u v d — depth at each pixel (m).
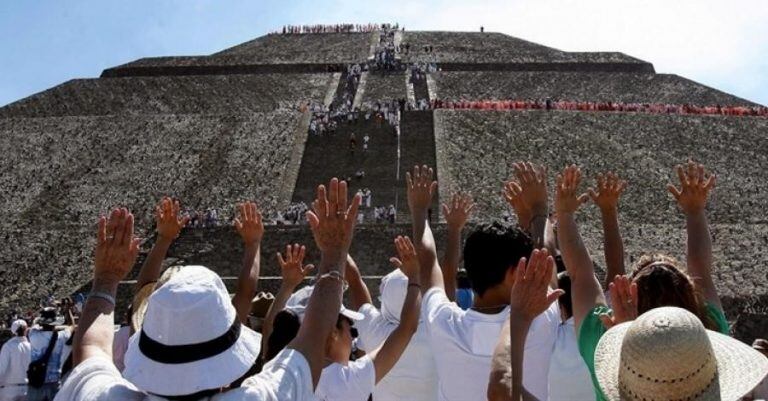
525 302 4.02
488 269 4.61
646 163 50.72
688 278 4.40
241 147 53.03
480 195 46.00
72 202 46.78
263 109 65.81
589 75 72.31
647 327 3.34
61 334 10.12
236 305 5.84
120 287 33.59
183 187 48.16
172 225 5.82
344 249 4.21
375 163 50.84
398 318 5.98
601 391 3.70
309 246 39.19
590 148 52.62
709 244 5.50
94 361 3.72
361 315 5.17
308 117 57.34
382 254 38.75
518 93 69.38
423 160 51.12
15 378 9.92
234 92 69.50
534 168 5.89
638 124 56.22
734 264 38.53
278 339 5.11
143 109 66.56
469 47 86.50
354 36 92.50
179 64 78.00
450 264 6.05
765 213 44.72
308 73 74.88
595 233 41.50
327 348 4.90
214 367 3.49
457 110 57.81
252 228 6.21
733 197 46.66
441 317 4.79
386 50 79.88
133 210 45.44
